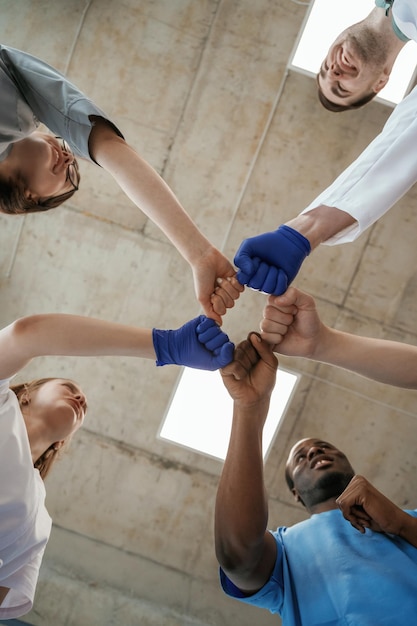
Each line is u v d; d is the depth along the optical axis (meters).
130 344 1.83
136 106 3.67
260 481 1.87
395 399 3.93
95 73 3.63
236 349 1.90
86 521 4.01
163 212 1.84
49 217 3.79
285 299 1.79
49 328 1.80
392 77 3.55
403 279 3.82
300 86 3.64
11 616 2.19
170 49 3.62
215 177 3.74
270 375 1.89
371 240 3.80
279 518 4.03
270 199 3.76
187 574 3.99
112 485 4.00
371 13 2.93
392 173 1.70
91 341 1.81
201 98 3.66
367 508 1.99
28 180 1.90
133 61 3.63
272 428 3.97
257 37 3.61
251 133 3.70
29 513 2.07
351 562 1.92
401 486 3.99
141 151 3.72
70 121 1.81
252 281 1.73
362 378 3.92
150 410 3.94
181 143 3.71
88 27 3.60
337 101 3.36
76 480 3.99
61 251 3.82
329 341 1.89
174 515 4.00
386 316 3.85
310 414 3.95
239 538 1.85
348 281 3.84
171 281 3.85
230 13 3.59
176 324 3.88
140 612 3.80
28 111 1.85
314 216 1.77
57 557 3.91
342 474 2.50
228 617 3.90
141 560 3.98
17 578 2.17
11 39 3.60
